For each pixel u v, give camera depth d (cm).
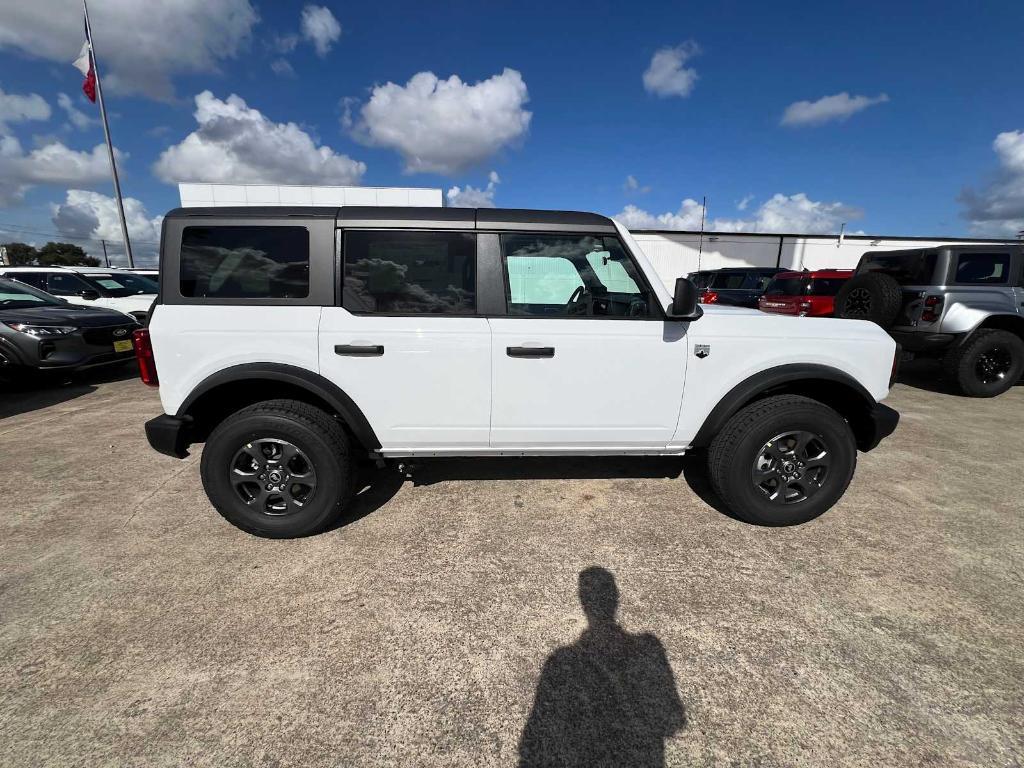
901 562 248
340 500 260
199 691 171
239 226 248
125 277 1003
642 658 187
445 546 261
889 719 162
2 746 151
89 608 212
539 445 274
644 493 322
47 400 564
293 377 246
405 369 252
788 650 191
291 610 212
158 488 329
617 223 268
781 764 147
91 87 1706
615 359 260
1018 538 271
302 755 149
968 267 566
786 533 275
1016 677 178
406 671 181
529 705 167
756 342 267
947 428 462
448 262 257
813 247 2352
